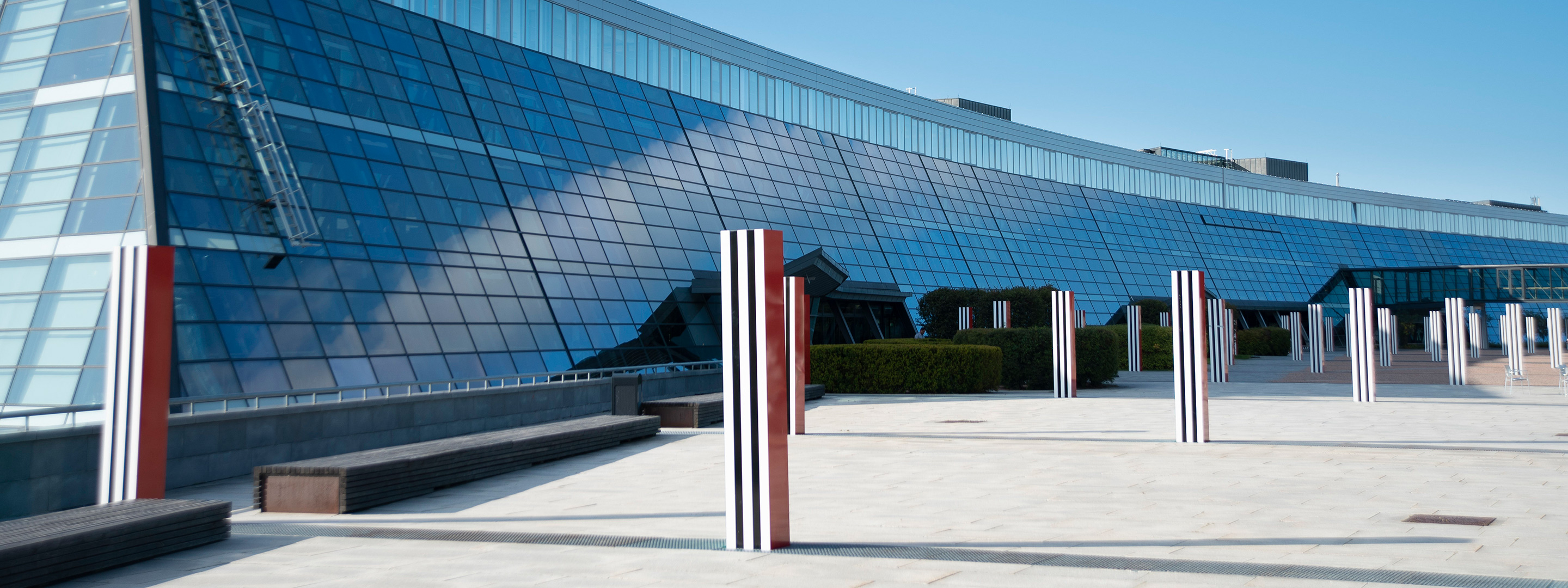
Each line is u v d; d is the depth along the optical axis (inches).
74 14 1072.8
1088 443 759.1
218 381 851.4
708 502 519.8
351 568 363.6
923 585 319.6
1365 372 1162.6
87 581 348.5
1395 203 4542.3
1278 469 599.8
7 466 500.7
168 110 1005.8
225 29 1135.0
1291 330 2918.3
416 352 1080.8
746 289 388.2
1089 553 367.2
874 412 1103.6
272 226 1037.8
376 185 1229.7
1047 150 3326.8
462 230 1305.4
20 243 914.7
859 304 2089.1
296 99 1210.6
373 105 1333.7
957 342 1608.0
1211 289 3447.3
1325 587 309.1
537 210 1475.1
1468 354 2728.8
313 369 949.2
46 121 999.0
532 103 1672.0
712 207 1894.7
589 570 353.1
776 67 2415.1
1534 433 791.7
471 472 601.6
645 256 1619.1
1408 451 678.5
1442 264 4443.9
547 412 983.0
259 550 401.1
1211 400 1219.9
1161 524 425.1
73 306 850.8
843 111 2615.7
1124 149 3624.5
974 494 519.2
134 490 465.7
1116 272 3127.5
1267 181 4124.0
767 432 383.6
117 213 919.0
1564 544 375.6
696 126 2073.1
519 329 1255.5
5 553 324.2
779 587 321.1
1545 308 3627.0
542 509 503.2
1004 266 2699.3
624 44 2012.8
